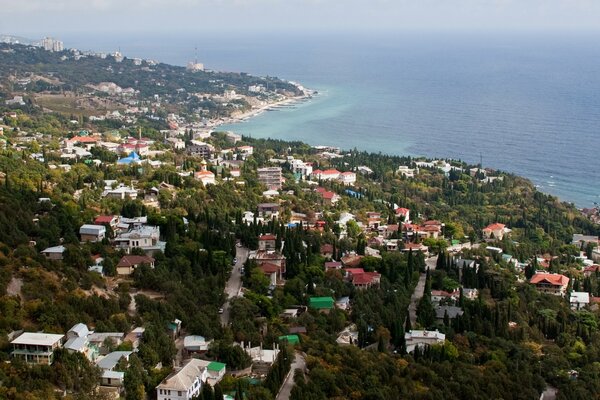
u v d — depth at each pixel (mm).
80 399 186875
